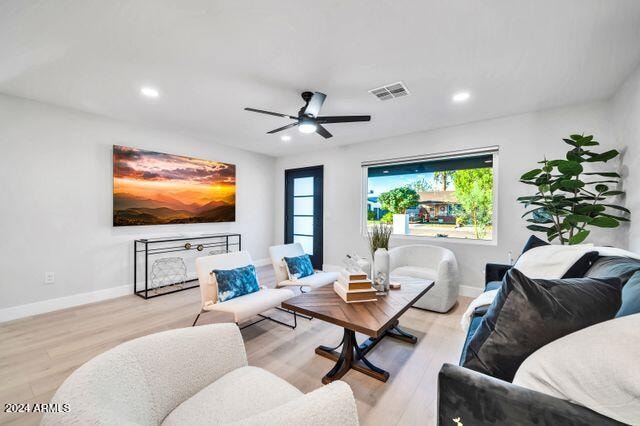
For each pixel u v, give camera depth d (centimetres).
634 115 226
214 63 220
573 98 280
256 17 168
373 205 460
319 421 64
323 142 466
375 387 177
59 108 308
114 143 351
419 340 239
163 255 404
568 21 169
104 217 344
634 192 229
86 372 75
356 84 253
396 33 182
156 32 182
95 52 205
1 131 274
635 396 65
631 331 72
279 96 280
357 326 152
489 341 101
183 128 390
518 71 229
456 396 88
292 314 300
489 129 346
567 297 92
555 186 246
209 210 457
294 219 567
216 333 114
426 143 393
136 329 258
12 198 280
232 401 98
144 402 86
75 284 321
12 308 280
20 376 186
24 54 207
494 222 353
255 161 546
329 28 178
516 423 78
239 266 270
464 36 185
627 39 185
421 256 359
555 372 79
